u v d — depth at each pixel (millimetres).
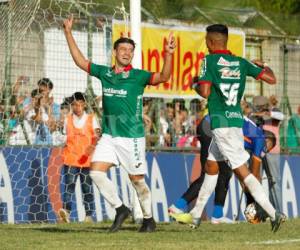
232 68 21562
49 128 29234
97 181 21781
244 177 21766
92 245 18734
